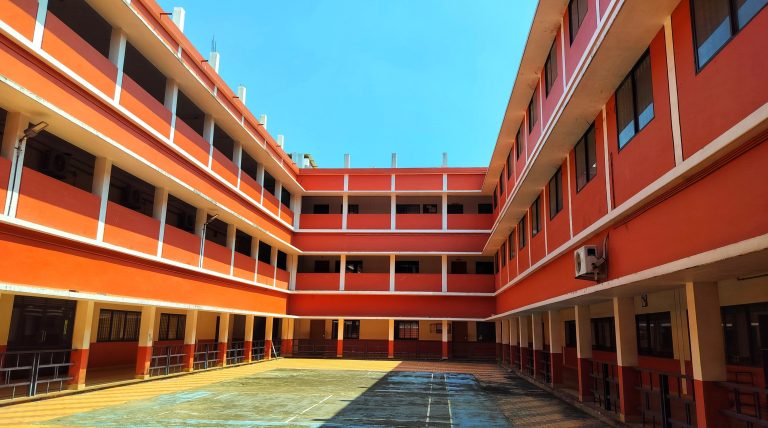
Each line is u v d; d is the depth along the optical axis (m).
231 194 22.12
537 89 15.31
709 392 7.16
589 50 8.84
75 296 12.70
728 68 5.75
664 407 8.73
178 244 17.98
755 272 6.68
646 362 15.62
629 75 8.88
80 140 13.38
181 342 25.64
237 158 23.27
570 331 24.47
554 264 14.12
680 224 6.88
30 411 11.33
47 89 11.86
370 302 30.64
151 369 18.48
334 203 33.62
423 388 16.73
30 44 11.13
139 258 15.70
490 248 28.17
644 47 8.16
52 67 11.95
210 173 19.86
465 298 30.33
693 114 6.54
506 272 24.20
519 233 20.31
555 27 12.64
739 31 5.54
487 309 30.14
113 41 14.68
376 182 31.84
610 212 9.11
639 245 8.27
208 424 10.38
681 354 13.04
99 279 13.95
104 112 13.93
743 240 5.30
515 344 24.14
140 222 15.80
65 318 17.75
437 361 29.38
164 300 17.11
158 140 16.48
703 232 6.28
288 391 15.56
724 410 7.00
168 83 17.80
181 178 17.95
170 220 21.36
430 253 30.92
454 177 31.55
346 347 32.81
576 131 11.48
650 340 15.62
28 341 16.17
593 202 10.62
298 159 33.91
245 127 22.14
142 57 17.36
